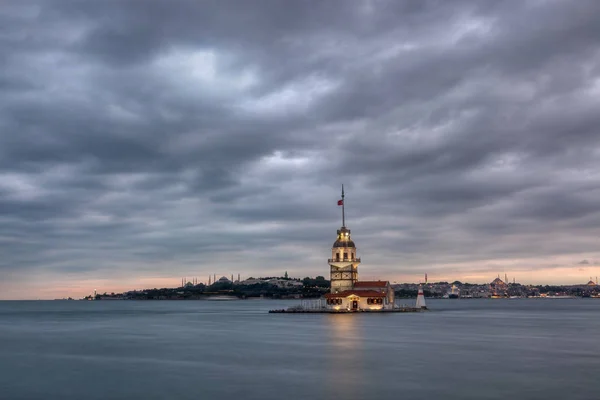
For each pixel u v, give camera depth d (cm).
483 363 8294
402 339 11712
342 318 19338
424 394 6300
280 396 6278
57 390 6738
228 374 7575
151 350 10300
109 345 11300
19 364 8700
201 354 9562
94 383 7119
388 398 6150
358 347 10288
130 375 7612
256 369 7931
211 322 19062
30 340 12638
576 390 6425
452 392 6378
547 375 7294
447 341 11269
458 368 7862
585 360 8544
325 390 6544
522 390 6438
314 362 8494
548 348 10069
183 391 6581
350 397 6209
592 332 13700
